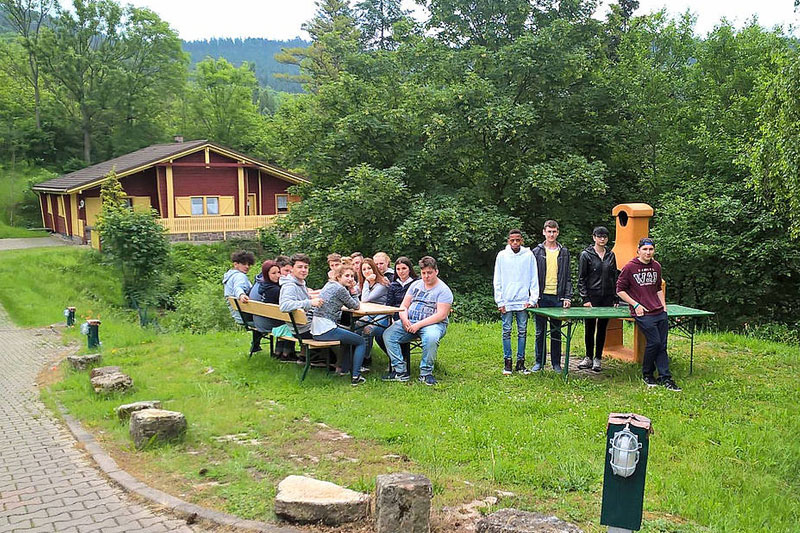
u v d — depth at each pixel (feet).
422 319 23.53
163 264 71.82
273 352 28.27
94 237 85.40
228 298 28.99
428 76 69.62
